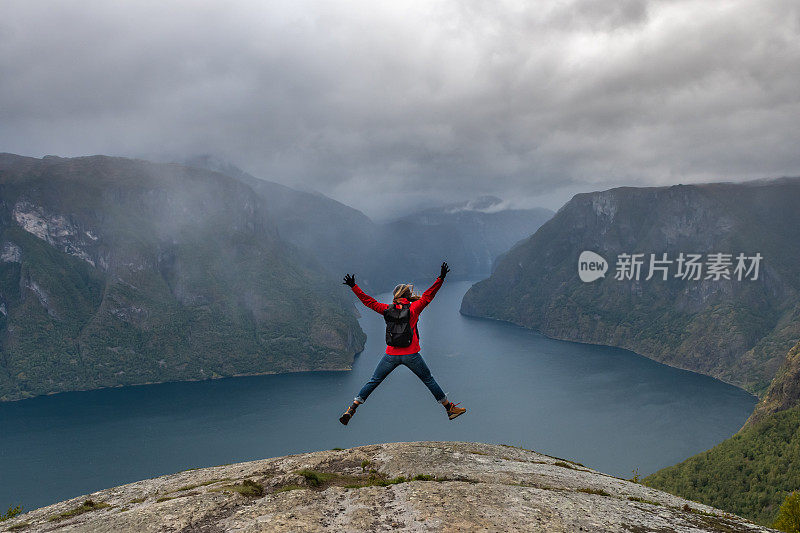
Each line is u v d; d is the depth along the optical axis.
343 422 9.47
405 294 10.19
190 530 11.23
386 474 18.61
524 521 10.88
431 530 10.07
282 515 11.18
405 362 9.80
